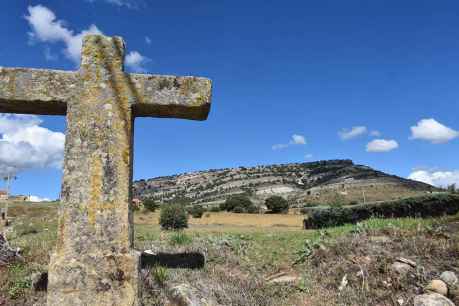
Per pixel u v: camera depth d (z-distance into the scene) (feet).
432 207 59.72
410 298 24.47
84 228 18.84
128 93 20.29
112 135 19.75
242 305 23.12
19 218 122.52
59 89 19.98
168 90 20.65
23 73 20.01
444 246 29.91
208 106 21.13
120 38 20.77
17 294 21.25
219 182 406.41
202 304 21.29
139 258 19.26
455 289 25.14
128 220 19.27
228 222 120.06
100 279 18.48
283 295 26.35
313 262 31.27
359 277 27.50
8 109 21.08
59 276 18.30
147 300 20.97
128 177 19.58
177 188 420.77
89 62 20.30
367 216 67.51
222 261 30.68
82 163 19.35
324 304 25.13
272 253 34.14
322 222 70.49
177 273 25.34
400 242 32.04
